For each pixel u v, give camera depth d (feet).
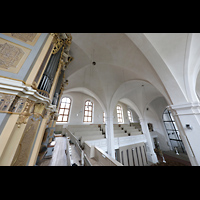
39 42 6.25
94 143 23.56
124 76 22.85
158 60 11.32
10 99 4.10
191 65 10.64
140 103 35.40
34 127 5.73
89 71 24.03
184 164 30.60
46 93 6.69
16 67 4.75
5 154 3.59
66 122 34.27
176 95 10.87
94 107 42.11
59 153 11.75
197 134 8.85
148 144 33.19
